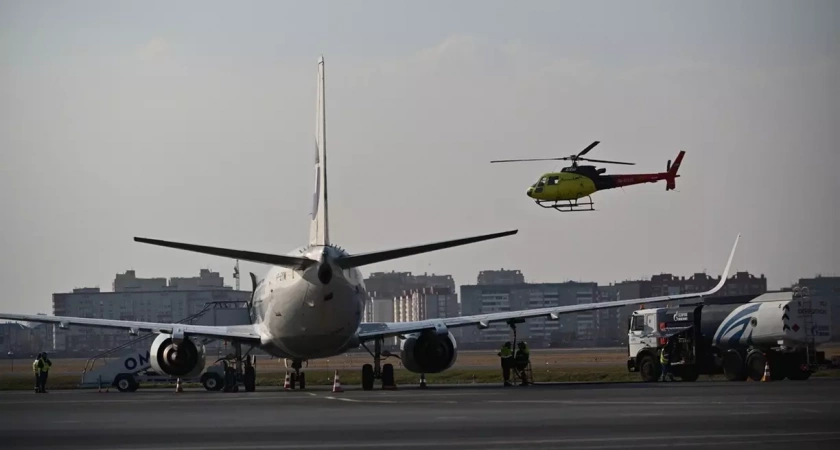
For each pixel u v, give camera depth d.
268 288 183.50
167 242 154.38
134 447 94.00
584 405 135.38
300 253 178.88
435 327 194.00
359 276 178.75
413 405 141.25
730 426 103.50
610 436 96.06
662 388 180.00
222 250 159.25
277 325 178.88
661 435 96.31
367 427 108.06
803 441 90.94
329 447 91.38
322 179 181.50
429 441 94.38
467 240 155.00
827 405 131.00
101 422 120.00
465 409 131.62
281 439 98.19
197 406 147.12
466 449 88.38
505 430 102.50
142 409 142.38
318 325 173.38
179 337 186.12
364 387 194.88
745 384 196.12
